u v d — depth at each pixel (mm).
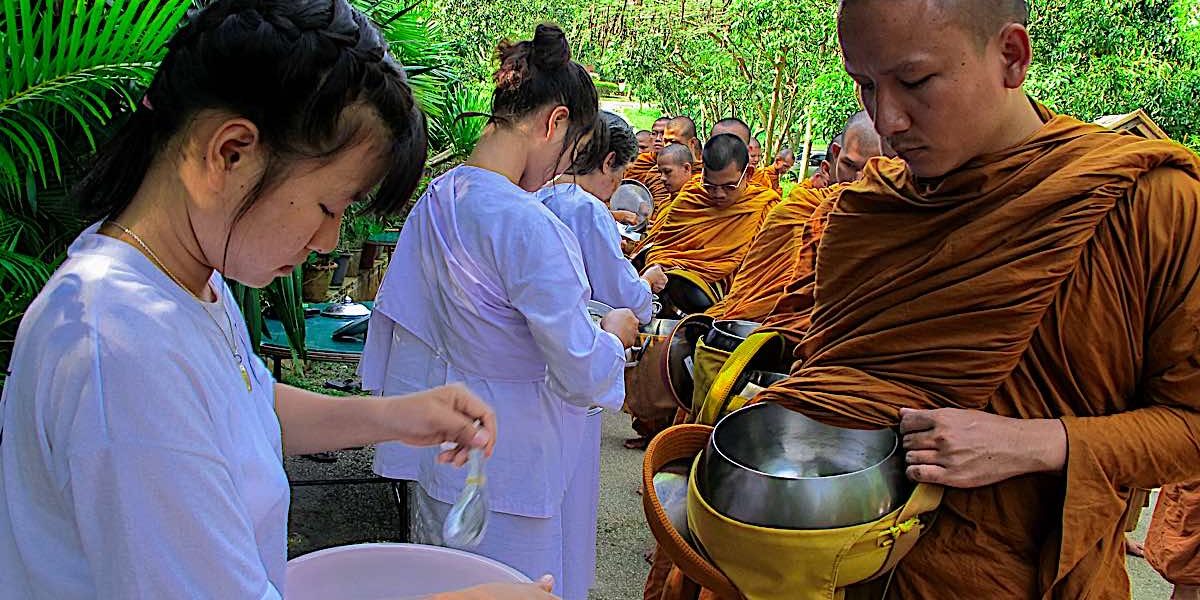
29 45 2090
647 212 6453
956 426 1511
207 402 949
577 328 2090
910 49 1444
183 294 983
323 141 941
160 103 953
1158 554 3240
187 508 890
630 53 16938
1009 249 1533
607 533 3854
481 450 1476
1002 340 1538
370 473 4098
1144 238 1479
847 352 1730
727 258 5055
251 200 970
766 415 1776
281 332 3531
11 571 968
